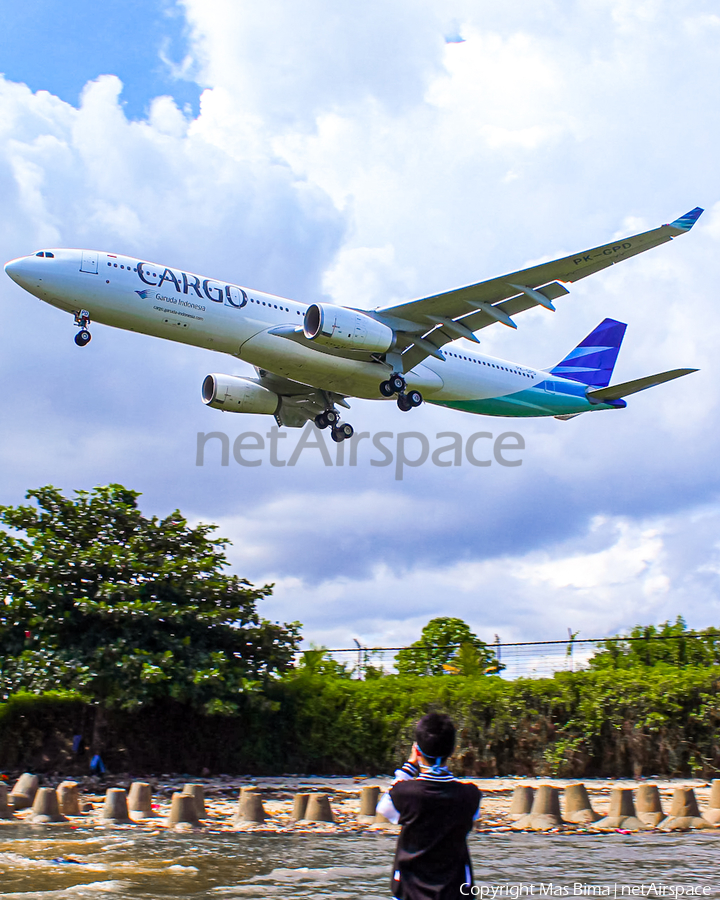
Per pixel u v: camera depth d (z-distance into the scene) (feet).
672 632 86.12
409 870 15.67
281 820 42.47
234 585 68.03
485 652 80.74
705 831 40.63
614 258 71.31
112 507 67.51
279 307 75.00
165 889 27.32
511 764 66.74
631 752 65.00
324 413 90.27
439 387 85.10
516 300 76.64
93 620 62.90
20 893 26.43
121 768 62.54
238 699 62.90
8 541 64.80
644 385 96.12
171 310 68.44
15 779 57.41
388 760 67.67
